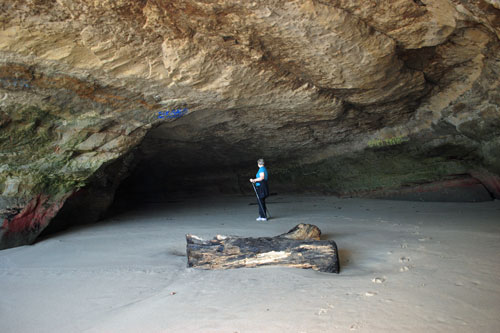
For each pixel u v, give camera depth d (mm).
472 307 3141
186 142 11664
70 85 5945
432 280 3889
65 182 7996
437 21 5188
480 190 9281
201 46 5441
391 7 4891
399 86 7438
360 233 6578
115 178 10211
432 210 8641
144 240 7035
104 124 7242
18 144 6738
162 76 5969
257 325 3104
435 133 9430
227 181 15977
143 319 3396
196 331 3072
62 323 3451
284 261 4656
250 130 10430
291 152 12883
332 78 6715
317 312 3277
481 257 4535
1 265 5691
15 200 7340
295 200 12664
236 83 6449
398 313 3129
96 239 7434
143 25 4891
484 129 8234
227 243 4941
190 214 10836
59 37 4895
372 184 11594
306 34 5270
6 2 4250
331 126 10188
